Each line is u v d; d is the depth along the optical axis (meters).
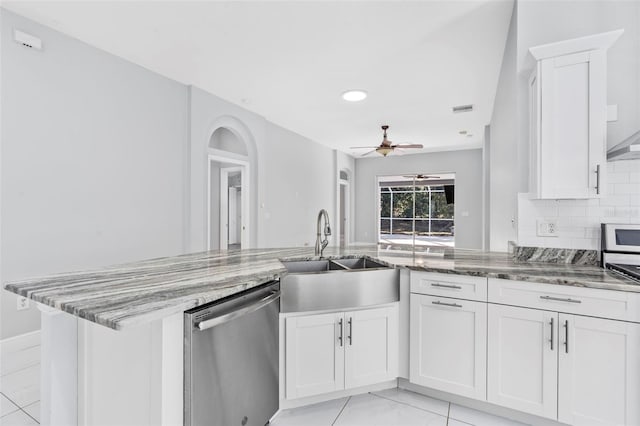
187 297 1.19
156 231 3.64
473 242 7.93
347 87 4.00
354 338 1.94
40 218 2.71
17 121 2.56
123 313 0.99
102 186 3.14
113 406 1.18
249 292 1.50
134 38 2.90
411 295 2.02
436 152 8.37
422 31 2.72
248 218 5.16
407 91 4.09
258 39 2.88
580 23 2.10
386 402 1.95
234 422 1.39
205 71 3.58
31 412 1.83
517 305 1.73
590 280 1.60
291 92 4.17
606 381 1.55
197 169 4.07
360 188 9.30
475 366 1.83
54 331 1.19
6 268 2.52
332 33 2.77
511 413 1.79
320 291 1.82
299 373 1.80
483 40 2.86
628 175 2.00
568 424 1.62
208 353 1.25
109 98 3.19
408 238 9.34
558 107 1.93
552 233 2.18
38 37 2.67
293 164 6.35
